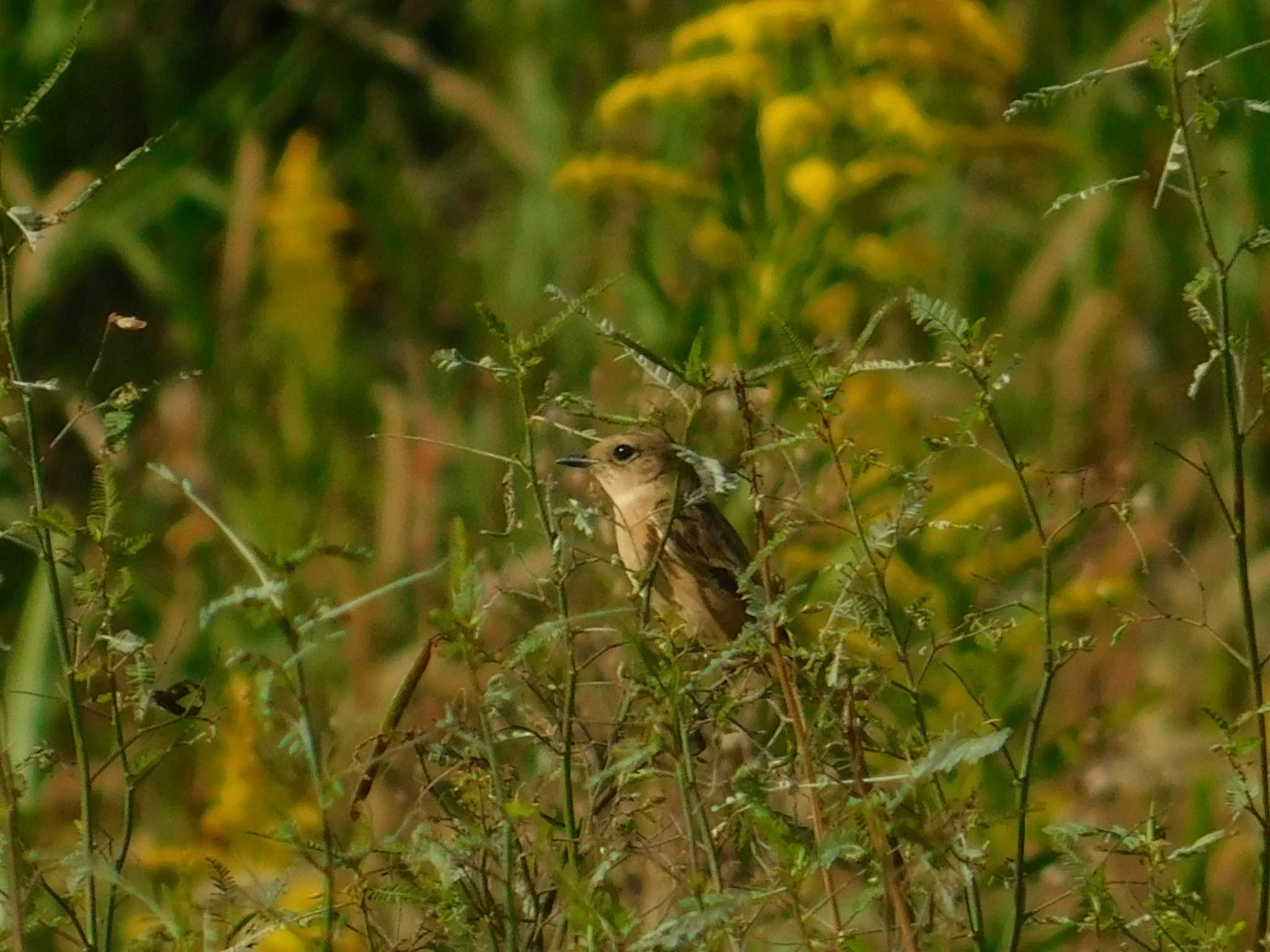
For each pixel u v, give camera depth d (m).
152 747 9.14
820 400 5.65
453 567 5.39
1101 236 13.97
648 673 5.53
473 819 5.57
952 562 8.30
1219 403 13.39
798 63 11.84
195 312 14.08
